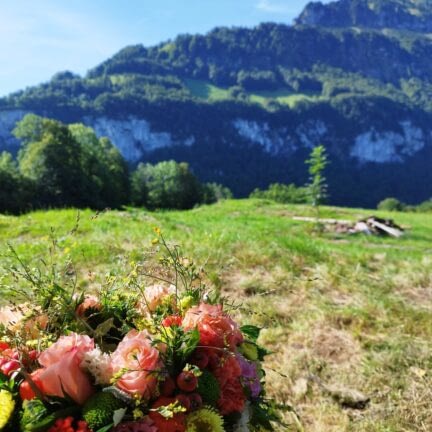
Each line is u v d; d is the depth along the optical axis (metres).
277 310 1.65
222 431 0.53
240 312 1.60
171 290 0.73
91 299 0.67
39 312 0.62
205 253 2.13
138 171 22.56
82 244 2.18
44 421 0.49
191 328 0.60
